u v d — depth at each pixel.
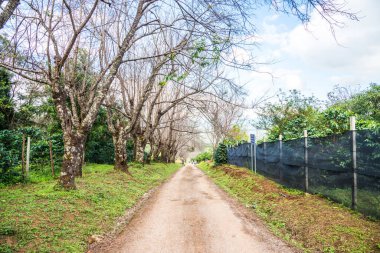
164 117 39.22
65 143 10.89
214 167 35.12
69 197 9.54
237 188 15.69
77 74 16.86
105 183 13.78
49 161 17.83
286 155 13.16
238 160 26.98
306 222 7.74
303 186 11.32
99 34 14.19
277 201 10.72
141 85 23.98
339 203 8.72
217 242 6.92
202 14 7.12
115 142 20.20
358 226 6.84
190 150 78.62
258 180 15.78
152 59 19.62
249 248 6.49
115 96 23.58
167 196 14.09
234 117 34.38
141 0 10.84
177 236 7.40
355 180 7.90
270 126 24.17
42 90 24.98
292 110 22.67
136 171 22.45
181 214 9.96
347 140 8.28
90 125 11.20
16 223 6.73
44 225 6.95
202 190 16.42
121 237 7.34
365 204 7.49
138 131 27.50
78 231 7.15
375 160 7.08
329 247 6.20
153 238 7.24
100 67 16.17
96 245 6.70
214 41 6.68
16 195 9.59
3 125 22.92
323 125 13.23
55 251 5.91
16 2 5.56
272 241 6.98
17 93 23.97
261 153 17.88
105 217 8.72
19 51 9.66
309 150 10.83
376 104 20.36
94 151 29.62
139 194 13.66
